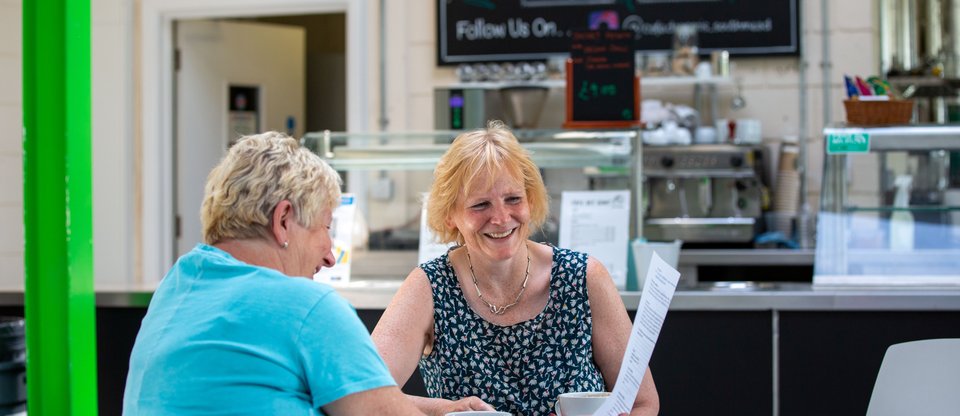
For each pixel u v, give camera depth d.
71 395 1.58
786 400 2.97
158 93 5.74
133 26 5.72
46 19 1.55
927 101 5.44
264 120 6.12
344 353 1.55
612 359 2.12
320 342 1.54
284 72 6.20
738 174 5.21
